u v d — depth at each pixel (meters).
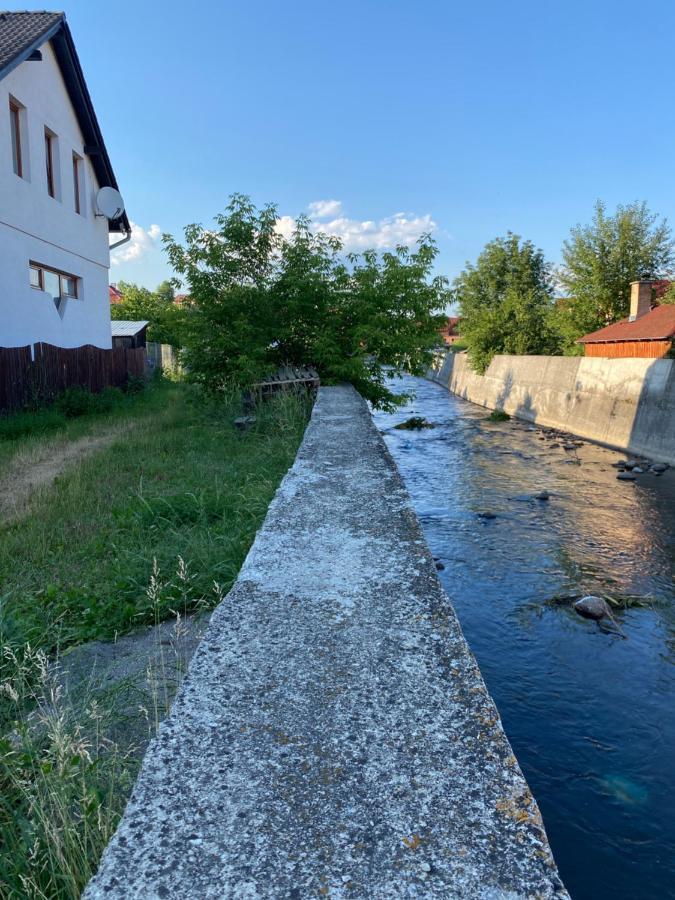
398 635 1.98
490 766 1.36
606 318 28.11
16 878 1.69
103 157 17.34
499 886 1.05
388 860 1.11
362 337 11.52
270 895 1.04
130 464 7.93
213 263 11.70
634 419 16.20
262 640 1.95
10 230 12.68
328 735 1.47
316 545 2.85
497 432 20.16
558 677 5.13
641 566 7.60
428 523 9.42
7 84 12.50
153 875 1.08
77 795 1.87
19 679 2.72
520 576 7.26
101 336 18.14
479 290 36.00
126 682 2.82
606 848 3.44
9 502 6.31
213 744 1.44
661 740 4.34
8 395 11.98
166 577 4.17
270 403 10.60
